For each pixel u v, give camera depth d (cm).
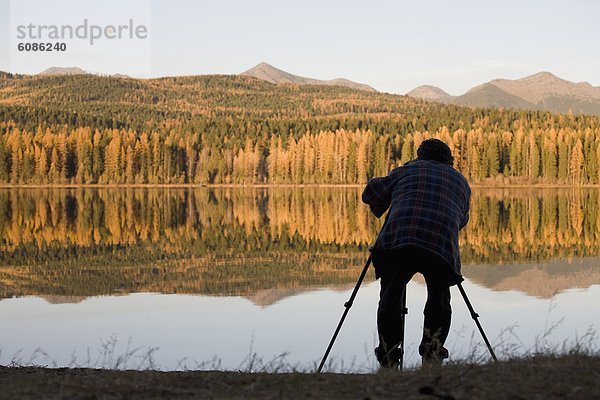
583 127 13150
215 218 4472
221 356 948
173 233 3334
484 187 10925
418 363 616
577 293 1481
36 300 1467
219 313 1291
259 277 1822
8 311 1336
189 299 1467
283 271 1948
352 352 953
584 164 10975
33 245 2759
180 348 1007
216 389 484
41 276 1867
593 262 2070
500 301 1375
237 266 2081
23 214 4825
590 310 1270
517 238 2900
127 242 2883
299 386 482
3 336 1098
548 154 11050
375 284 1664
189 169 12912
